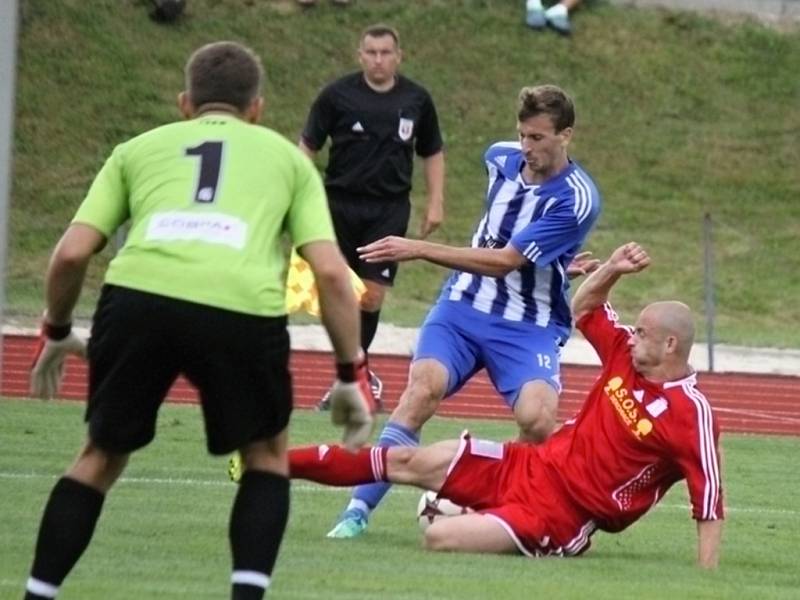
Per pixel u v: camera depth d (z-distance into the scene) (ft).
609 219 255.91
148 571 68.23
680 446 76.84
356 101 133.69
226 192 53.47
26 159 256.11
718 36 299.58
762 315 235.61
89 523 54.08
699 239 253.85
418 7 292.61
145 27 281.74
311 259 53.78
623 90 284.61
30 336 191.42
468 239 248.52
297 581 67.00
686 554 82.79
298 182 54.49
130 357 52.39
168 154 54.29
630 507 78.07
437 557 75.41
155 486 96.27
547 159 86.07
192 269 52.16
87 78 271.28
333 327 54.03
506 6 296.92
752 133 280.10
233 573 54.13
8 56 61.98
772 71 294.25
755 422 160.66
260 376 52.75
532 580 69.62
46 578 53.52
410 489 103.96
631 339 78.33
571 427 79.66
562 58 288.71
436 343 87.04
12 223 242.78
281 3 290.15
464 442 79.77
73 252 53.21
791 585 73.00
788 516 98.99
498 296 87.10
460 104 276.41
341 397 55.21
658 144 274.57
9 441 114.21
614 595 66.44
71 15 281.13
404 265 240.94
